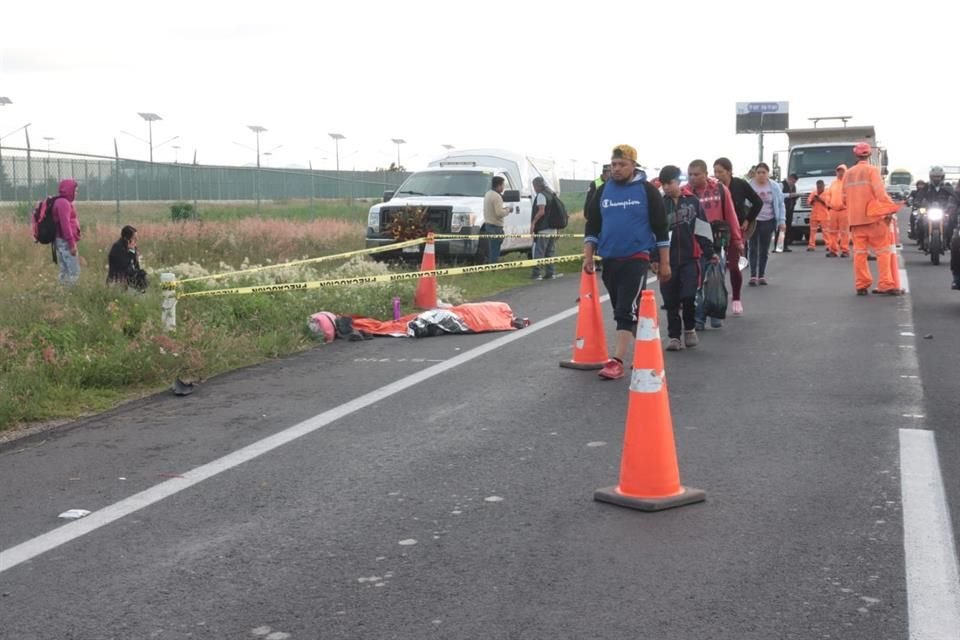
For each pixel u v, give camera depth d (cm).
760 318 1377
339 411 856
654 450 594
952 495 605
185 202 4294
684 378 970
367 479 659
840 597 462
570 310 1512
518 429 785
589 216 1023
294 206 4938
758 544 530
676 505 591
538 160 2536
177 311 1250
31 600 475
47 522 585
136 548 541
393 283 1630
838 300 1569
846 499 600
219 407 885
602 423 802
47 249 2120
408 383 971
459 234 2084
